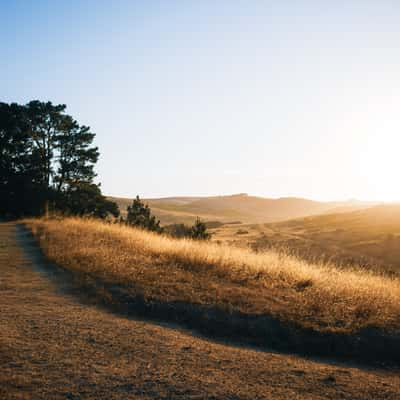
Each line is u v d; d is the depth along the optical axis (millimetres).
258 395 4852
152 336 6828
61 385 4828
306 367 5941
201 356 6043
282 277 11297
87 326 7172
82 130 47438
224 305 8203
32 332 6684
